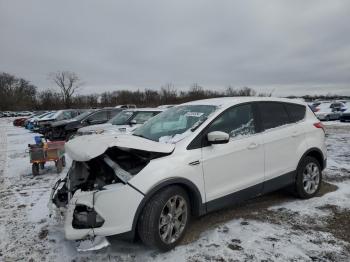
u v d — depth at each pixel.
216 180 3.61
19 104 83.44
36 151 6.98
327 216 4.00
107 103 64.69
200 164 3.46
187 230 3.67
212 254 3.14
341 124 21.00
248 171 3.93
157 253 3.20
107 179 3.25
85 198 3.01
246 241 3.39
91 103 68.44
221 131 3.75
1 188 6.00
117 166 3.22
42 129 16.80
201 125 3.65
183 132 3.69
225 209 4.32
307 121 4.83
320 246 3.25
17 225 4.05
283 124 4.49
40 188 5.89
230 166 3.73
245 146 3.89
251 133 4.05
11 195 5.46
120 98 63.22
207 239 3.45
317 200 4.61
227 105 3.97
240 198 3.88
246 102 4.18
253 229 3.68
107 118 13.80
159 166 3.19
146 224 3.05
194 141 3.52
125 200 2.99
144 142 3.38
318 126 4.90
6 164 8.64
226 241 3.40
